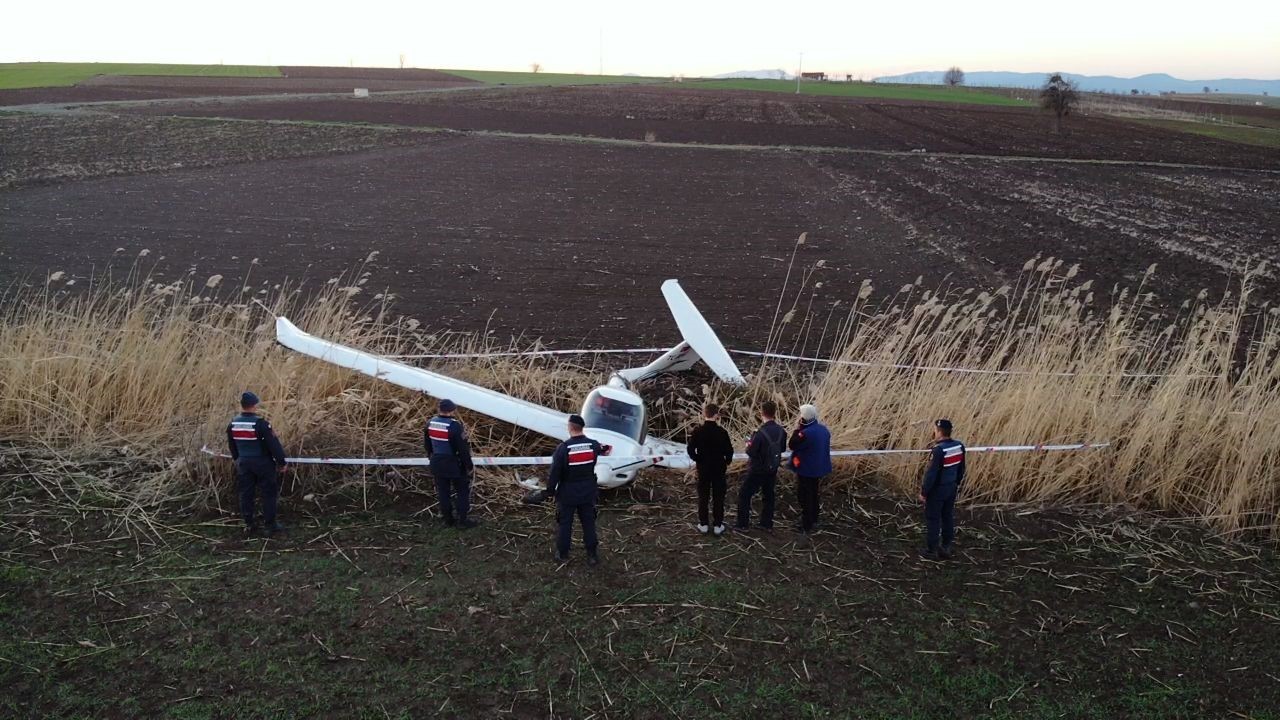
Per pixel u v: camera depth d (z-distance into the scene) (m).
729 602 5.93
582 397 9.62
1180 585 6.50
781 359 11.90
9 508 6.71
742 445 8.64
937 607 6.02
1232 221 26.20
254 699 4.69
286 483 7.45
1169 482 7.90
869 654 5.41
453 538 6.67
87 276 15.07
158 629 5.29
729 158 43.78
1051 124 72.75
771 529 7.14
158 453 7.79
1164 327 13.81
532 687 4.92
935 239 22.23
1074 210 27.89
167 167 31.83
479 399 8.59
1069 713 4.94
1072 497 7.98
